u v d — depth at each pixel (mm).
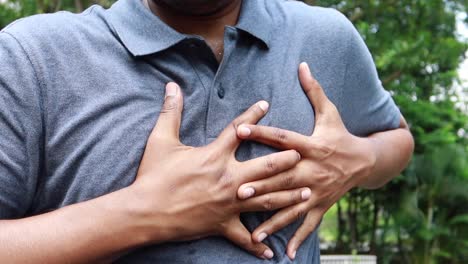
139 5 1248
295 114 1240
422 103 6020
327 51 1330
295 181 1187
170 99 1172
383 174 1471
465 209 6164
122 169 1140
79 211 1093
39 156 1162
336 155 1257
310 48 1315
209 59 1219
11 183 1125
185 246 1155
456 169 6008
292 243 1230
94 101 1158
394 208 6176
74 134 1149
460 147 6047
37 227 1076
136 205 1091
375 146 1407
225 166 1130
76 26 1214
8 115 1119
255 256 1188
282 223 1188
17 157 1126
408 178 6004
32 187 1168
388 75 5445
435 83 6258
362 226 6672
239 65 1234
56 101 1153
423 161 6043
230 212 1133
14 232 1068
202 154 1129
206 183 1114
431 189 6094
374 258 4543
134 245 1092
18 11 5039
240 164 1141
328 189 1245
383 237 6406
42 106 1149
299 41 1312
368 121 1465
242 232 1156
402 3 5656
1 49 1162
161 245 1157
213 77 1216
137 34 1209
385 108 1506
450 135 5949
